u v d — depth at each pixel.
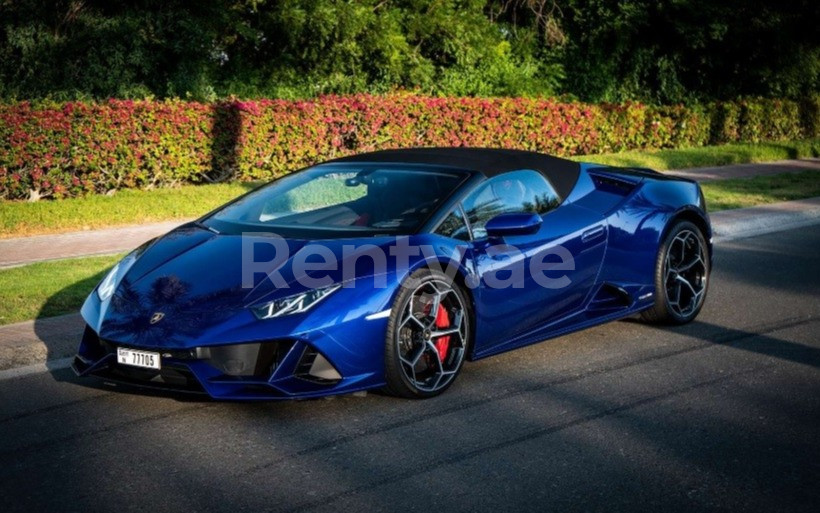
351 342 4.10
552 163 5.67
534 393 4.55
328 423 4.11
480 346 4.77
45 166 10.84
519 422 4.12
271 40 18.27
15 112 10.57
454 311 4.59
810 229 10.16
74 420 4.20
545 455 3.72
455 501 3.28
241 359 4.00
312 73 18.69
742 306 6.52
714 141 20.86
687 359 5.16
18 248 8.66
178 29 16.22
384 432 4.00
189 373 4.01
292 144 13.18
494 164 5.23
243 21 17.80
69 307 6.13
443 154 5.41
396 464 3.63
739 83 26.52
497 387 4.65
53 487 3.44
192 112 12.12
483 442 3.88
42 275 7.17
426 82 19.75
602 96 24.06
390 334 4.23
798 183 13.84
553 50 23.59
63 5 15.56
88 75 15.68
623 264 5.61
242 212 5.11
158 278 4.43
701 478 3.48
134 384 4.18
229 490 3.39
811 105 23.12
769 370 4.95
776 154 18.94
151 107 11.70
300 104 13.20
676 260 6.04
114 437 3.97
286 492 3.37
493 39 21.03
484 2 21.05
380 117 14.09
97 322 4.32
